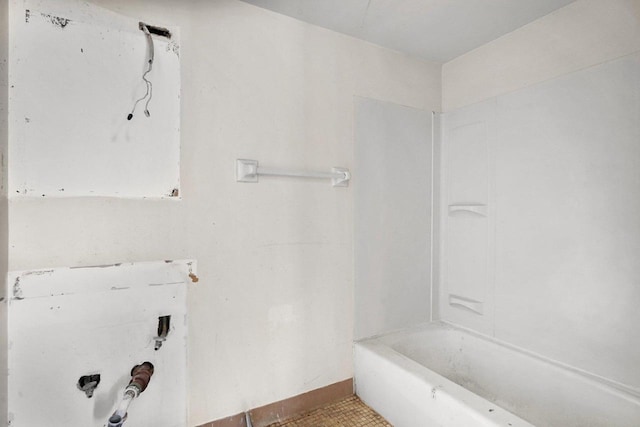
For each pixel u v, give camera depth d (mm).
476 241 1718
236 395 1299
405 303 1779
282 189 1410
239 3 1308
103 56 1059
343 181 1551
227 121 1280
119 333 1081
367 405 1502
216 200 1260
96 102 1051
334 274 1549
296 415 1421
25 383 952
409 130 1799
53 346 989
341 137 1572
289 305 1425
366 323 1645
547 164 1423
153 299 1138
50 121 987
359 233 1626
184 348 1192
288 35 1426
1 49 890
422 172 1848
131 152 1106
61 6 998
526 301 1499
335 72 1556
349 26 1515
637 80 1163
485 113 1679
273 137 1386
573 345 1337
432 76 1881
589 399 1246
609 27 1233
